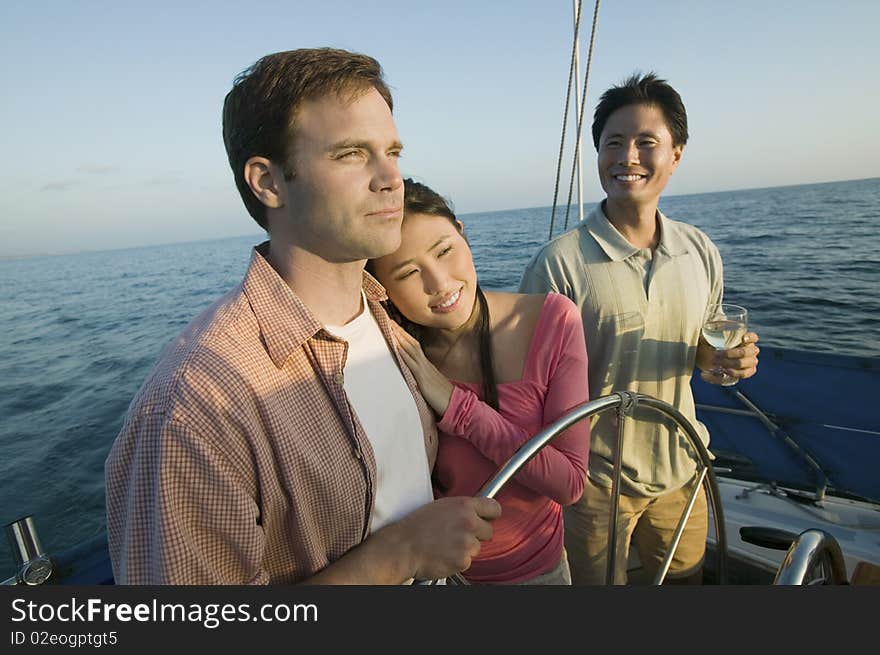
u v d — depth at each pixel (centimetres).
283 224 93
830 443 250
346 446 92
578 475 128
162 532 75
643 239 187
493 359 135
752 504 251
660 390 186
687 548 201
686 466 189
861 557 211
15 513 645
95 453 793
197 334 85
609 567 135
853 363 238
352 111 85
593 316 181
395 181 90
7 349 1636
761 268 1683
